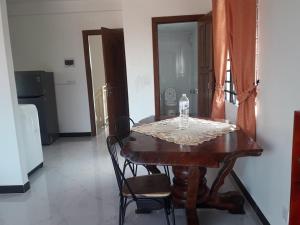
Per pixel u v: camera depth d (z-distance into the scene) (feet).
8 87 9.21
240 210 7.93
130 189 6.36
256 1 7.13
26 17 17.25
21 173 9.78
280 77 6.08
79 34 17.34
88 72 17.78
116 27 17.19
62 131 18.56
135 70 14.29
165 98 23.72
